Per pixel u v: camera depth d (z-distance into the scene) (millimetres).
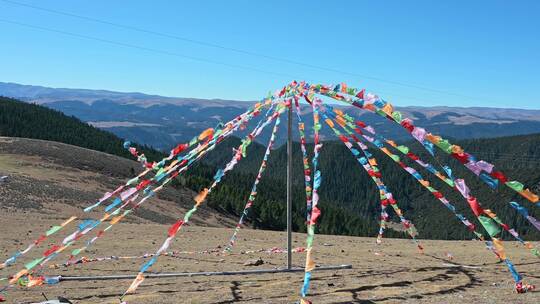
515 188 7922
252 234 22438
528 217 7961
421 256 14328
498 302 7379
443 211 124438
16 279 8984
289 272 11211
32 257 13391
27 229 19422
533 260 12969
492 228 8312
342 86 9859
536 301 7438
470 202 8477
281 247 17031
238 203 83312
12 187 43031
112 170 83500
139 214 47469
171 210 65875
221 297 8289
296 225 83375
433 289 8641
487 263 12461
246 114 10578
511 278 9836
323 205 88438
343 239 21562
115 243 16719
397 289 8664
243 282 9805
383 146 10086
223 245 17188
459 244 19016
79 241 16969
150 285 9602
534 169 99875
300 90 10922
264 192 102312
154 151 123062
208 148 10336
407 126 8820
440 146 8445
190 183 86062
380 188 12992
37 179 56500
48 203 41188
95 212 41812
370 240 21359
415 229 127938
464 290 8539
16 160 72062
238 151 9992
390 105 9078
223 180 105688
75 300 8297
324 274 10797
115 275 10773
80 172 75312
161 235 20000
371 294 8234
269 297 8203
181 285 9555
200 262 12984
